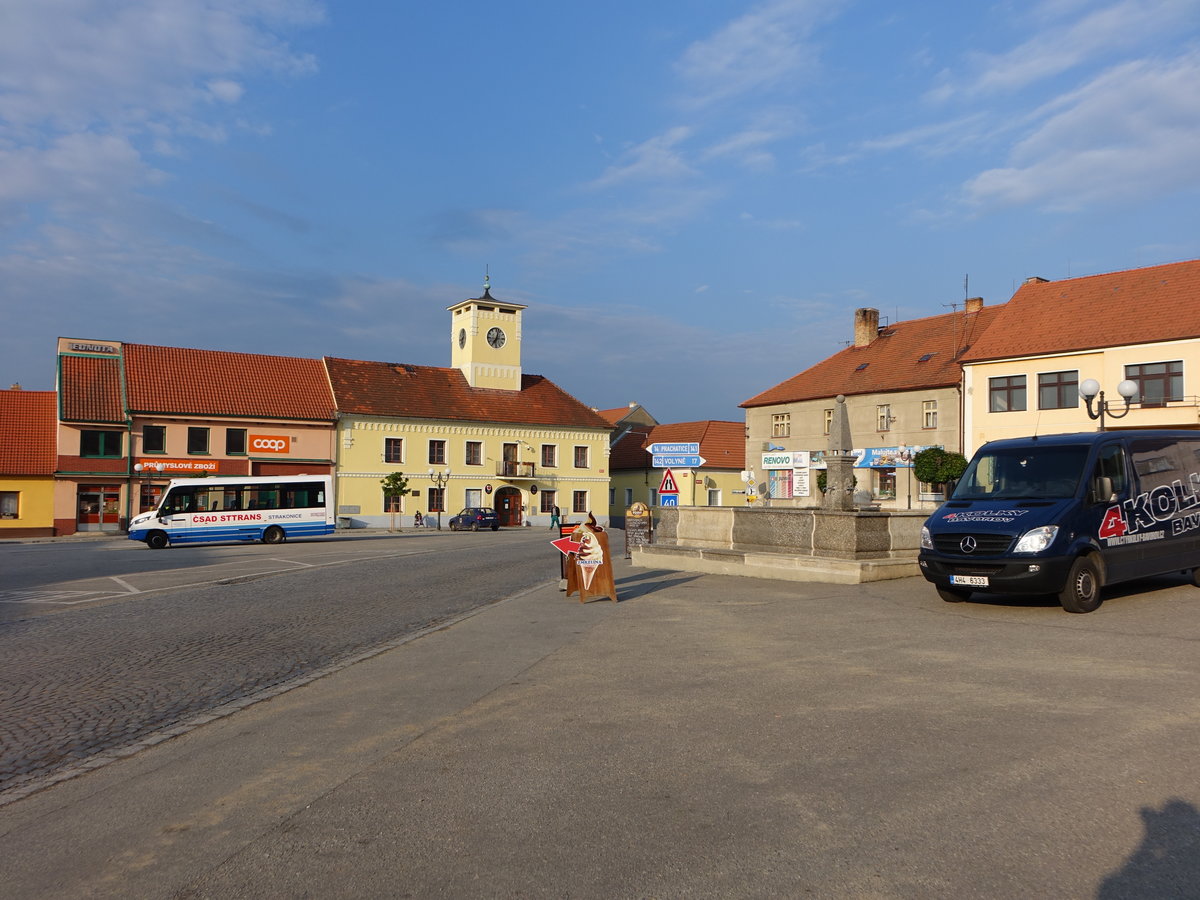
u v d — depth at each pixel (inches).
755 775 217.9
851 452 793.6
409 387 2426.2
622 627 471.8
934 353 2000.5
